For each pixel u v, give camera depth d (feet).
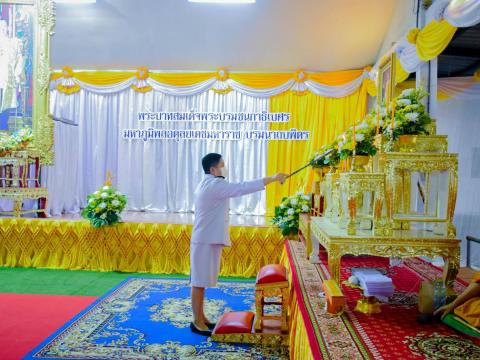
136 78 26.40
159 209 26.66
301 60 24.95
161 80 26.22
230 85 25.93
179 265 16.85
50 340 9.64
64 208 22.72
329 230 7.75
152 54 25.29
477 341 5.59
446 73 15.66
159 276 16.26
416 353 5.20
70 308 12.24
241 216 24.38
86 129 26.99
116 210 16.90
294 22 22.56
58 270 16.97
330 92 25.09
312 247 10.94
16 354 8.95
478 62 15.19
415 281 9.02
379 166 7.60
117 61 25.88
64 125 22.30
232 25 23.03
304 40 23.57
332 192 9.20
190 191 26.53
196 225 10.21
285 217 16.06
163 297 13.29
